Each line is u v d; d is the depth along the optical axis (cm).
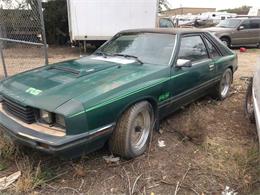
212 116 503
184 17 4547
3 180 308
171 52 416
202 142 397
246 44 1608
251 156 354
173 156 365
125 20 1336
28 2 618
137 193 297
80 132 285
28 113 301
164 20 1612
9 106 329
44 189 299
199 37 493
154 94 364
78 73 354
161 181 316
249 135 431
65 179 315
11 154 348
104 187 305
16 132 298
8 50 794
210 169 338
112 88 318
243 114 516
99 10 1316
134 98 331
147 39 449
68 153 284
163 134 420
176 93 412
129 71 369
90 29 1343
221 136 426
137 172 330
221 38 1522
